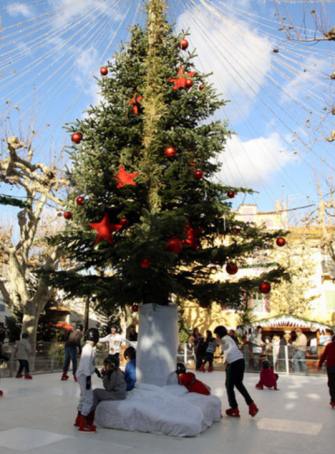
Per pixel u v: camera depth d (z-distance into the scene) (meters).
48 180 13.67
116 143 8.48
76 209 7.82
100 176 7.61
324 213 21.84
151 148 7.99
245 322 25.14
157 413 6.02
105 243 7.77
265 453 5.12
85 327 25.52
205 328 26.53
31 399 8.71
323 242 21.66
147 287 7.41
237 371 7.30
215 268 8.41
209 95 8.50
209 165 8.06
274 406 8.41
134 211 7.92
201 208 7.59
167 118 8.28
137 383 7.03
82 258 8.55
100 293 7.50
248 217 26.86
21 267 17.52
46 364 14.48
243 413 7.66
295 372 14.73
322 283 28.33
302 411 7.88
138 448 5.23
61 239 8.09
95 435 5.83
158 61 8.66
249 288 7.44
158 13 9.14
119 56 8.95
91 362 6.21
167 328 7.24
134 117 8.86
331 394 8.26
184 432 5.83
